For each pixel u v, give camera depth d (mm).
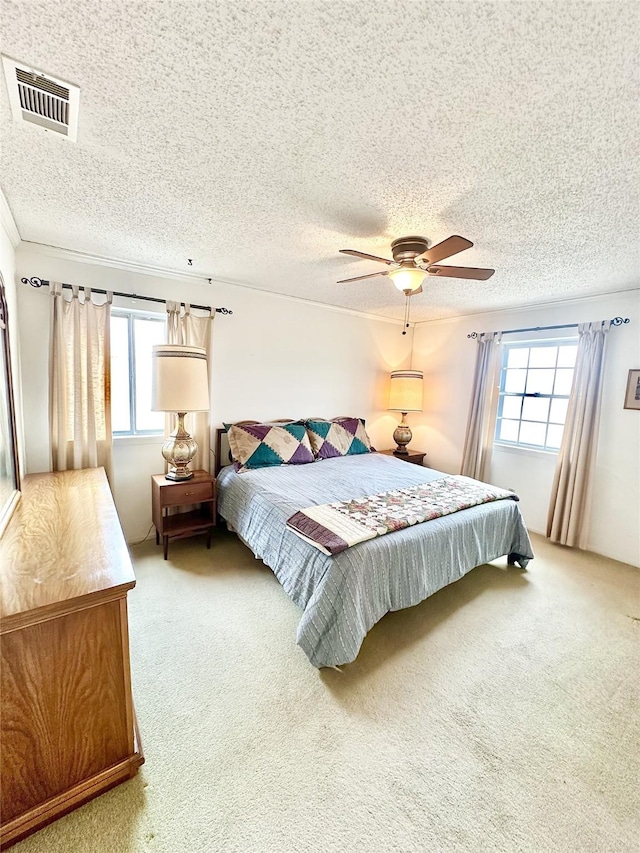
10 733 1040
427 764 1328
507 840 1107
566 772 1316
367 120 1160
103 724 1186
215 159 1403
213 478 2930
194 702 1553
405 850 1076
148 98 1082
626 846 1102
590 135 1190
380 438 4625
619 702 1628
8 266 2002
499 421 3961
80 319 2545
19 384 2352
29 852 1045
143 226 2059
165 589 2367
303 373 3842
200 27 857
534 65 930
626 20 804
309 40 884
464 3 784
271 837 1100
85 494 2012
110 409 2705
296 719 1489
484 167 1398
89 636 1130
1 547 1360
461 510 2369
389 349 4539
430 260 1932
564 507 3213
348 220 1900
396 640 1991
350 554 1774
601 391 3004
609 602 2385
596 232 1936
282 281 3135
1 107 1118
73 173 1518
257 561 2750
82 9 818
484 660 1856
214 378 3275
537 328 3486
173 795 1201
